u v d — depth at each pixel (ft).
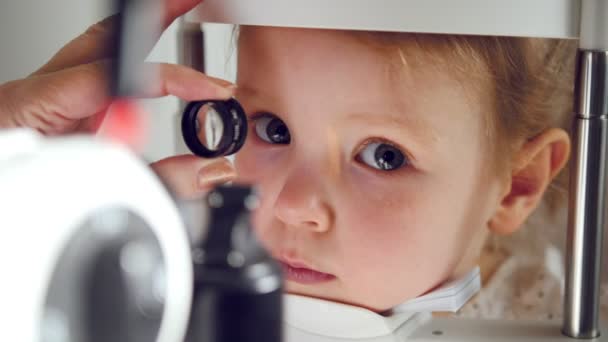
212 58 1.68
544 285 2.03
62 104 1.53
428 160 1.59
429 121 1.57
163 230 0.54
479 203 1.68
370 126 1.59
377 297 1.60
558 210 1.94
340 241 1.61
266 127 1.68
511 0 1.29
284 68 1.62
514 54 1.62
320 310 1.56
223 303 0.60
